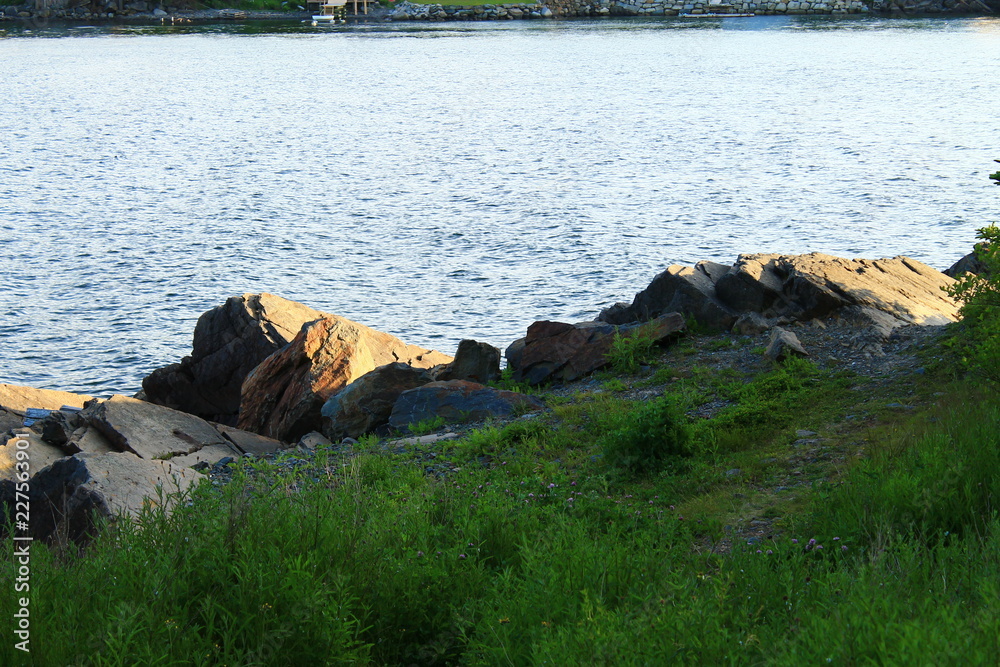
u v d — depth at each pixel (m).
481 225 43.84
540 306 31.39
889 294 16.67
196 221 45.34
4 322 30.16
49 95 101.62
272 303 22.44
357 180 56.34
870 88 97.69
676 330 16.69
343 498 8.29
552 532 7.80
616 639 5.05
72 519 10.09
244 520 7.01
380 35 183.62
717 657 5.00
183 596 6.06
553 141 71.06
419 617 6.46
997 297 11.61
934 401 11.18
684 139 70.56
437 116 86.62
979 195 46.88
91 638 5.41
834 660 4.55
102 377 25.81
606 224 43.38
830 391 12.56
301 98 101.00
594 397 14.46
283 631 5.53
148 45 164.12
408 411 15.48
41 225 44.16
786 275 17.42
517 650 5.52
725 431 11.46
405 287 34.00
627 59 138.88
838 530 7.28
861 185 50.84
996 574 5.60
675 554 7.36
